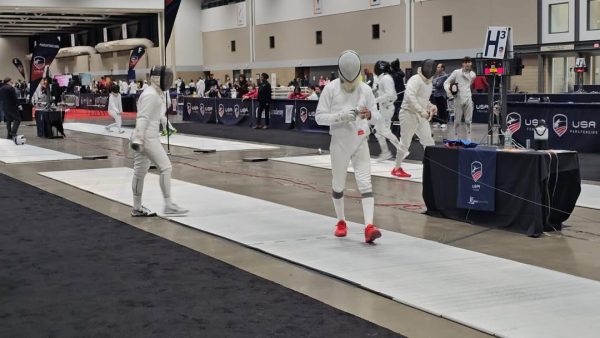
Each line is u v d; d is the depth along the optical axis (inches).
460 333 167.3
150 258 245.9
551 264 230.5
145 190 400.2
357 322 176.2
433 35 1162.6
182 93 1435.8
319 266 228.8
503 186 283.7
